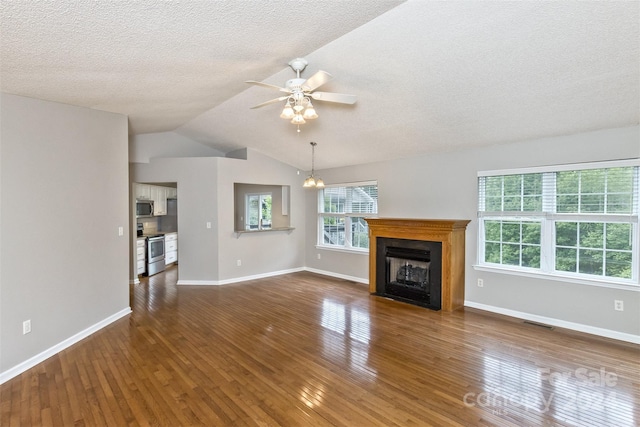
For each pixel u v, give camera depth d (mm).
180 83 3383
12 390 2592
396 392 2576
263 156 6742
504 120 3785
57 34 1979
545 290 4051
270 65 3215
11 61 2256
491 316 4344
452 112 3816
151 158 6223
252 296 5352
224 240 6238
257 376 2820
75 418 2252
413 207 5391
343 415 2297
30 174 3006
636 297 3436
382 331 3844
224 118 5383
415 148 5016
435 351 3297
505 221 4449
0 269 2730
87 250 3697
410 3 2387
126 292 4426
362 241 6344
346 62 3221
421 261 4953
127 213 4438
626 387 2629
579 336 3645
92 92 3193
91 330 3746
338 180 6660
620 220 3551
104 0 1679
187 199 6160
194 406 2395
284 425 2191
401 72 3273
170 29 2133
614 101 3115
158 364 3031
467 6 2338
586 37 2432
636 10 2139
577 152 3779
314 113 2920
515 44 2631
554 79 2961
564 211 3951
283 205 7340
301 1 2021
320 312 4547
